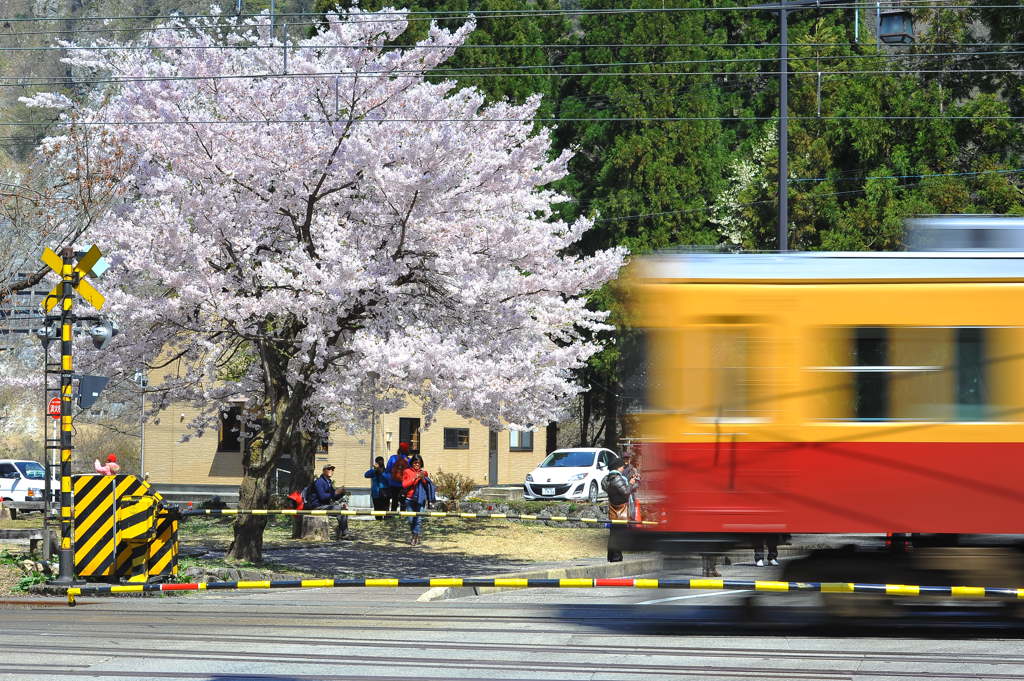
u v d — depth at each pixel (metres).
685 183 128.88
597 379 130.38
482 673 25.11
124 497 43.59
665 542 30.78
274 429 54.91
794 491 30.39
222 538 67.00
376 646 28.83
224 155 52.94
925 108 114.38
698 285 31.06
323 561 57.62
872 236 114.12
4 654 27.67
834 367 30.52
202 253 50.88
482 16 130.75
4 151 124.06
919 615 31.03
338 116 54.53
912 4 117.56
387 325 55.56
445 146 52.25
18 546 54.28
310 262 51.34
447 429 110.88
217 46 58.38
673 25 135.25
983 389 30.11
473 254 56.62
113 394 66.06
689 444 30.80
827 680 24.44
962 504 30.02
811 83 122.69
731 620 32.75
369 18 55.66
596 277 59.34
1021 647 28.91
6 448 151.75
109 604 38.88
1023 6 109.06
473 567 56.12
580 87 139.88
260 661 26.58
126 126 54.91
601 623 33.56
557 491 94.75
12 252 65.12
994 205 107.00
